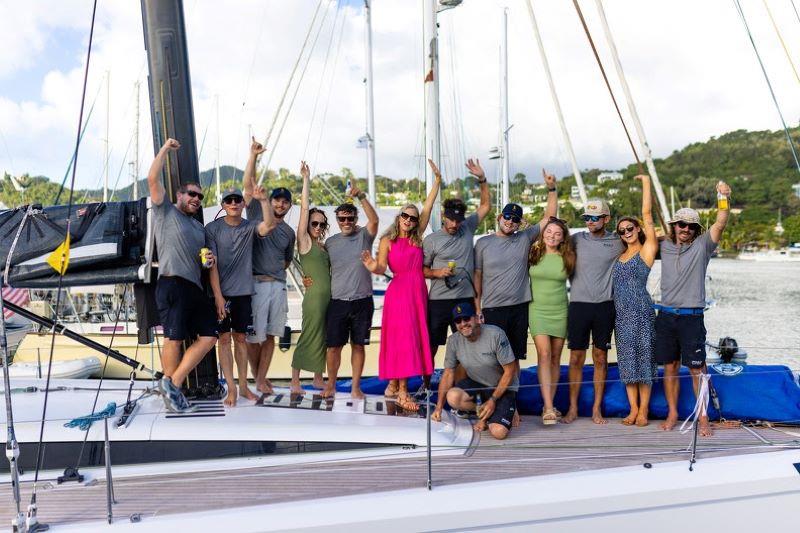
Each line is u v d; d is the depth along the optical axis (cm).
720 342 464
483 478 307
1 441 324
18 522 263
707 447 351
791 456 329
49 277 364
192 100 402
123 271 367
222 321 398
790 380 419
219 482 309
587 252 432
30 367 877
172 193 395
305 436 343
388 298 419
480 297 454
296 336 937
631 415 419
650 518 300
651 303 417
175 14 390
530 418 434
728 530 307
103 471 324
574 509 292
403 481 305
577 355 438
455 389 388
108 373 938
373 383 502
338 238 441
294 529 272
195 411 365
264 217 410
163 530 269
